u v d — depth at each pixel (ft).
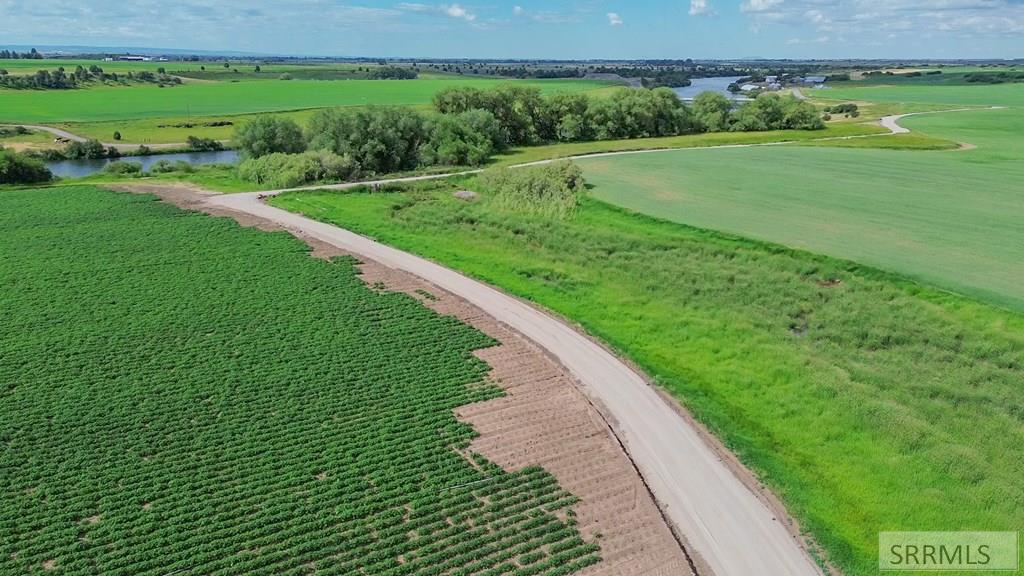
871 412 135.74
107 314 172.96
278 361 153.28
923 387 144.15
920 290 185.47
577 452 125.59
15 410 132.16
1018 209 265.95
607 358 158.30
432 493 114.32
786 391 145.79
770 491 115.03
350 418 134.10
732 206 275.18
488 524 108.78
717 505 111.86
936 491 114.62
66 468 117.19
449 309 182.80
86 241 227.40
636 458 123.44
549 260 221.66
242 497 112.27
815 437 130.00
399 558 102.63
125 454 121.29
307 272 203.41
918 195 290.56
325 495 112.57
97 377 144.15
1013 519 108.47
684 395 142.82
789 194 294.46
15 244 222.89
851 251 216.33
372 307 180.75
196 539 103.19
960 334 163.63
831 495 114.21
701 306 186.60
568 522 108.58
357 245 231.09
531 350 162.40
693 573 98.99
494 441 128.57
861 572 98.73
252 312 176.45
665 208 272.31
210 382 144.15
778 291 193.06
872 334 166.81
